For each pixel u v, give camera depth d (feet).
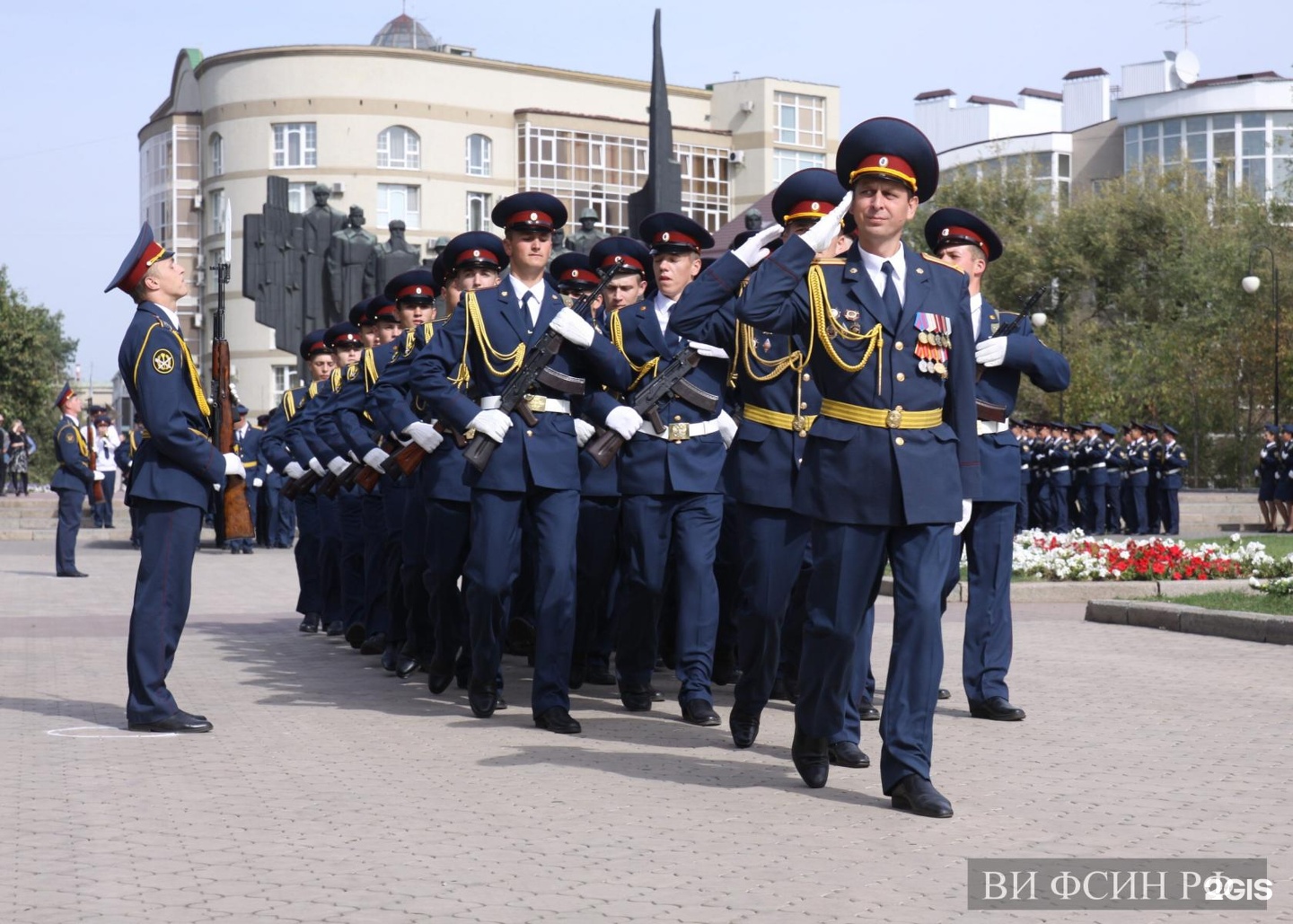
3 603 53.57
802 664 22.31
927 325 21.38
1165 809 21.12
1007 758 24.90
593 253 31.81
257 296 87.30
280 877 17.63
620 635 30.50
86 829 20.02
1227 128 231.71
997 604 29.22
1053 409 161.79
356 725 28.48
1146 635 41.47
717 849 18.93
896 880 17.53
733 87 241.96
